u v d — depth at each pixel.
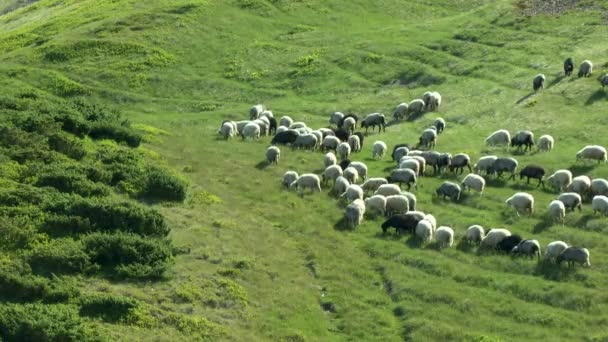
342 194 46.91
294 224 43.59
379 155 55.81
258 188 49.12
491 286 35.50
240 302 33.59
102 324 29.75
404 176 47.97
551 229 40.84
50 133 48.44
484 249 39.16
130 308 30.88
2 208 37.19
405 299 35.03
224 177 51.06
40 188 40.12
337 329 33.00
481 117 62.44
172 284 34.03
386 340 31.77
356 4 96.94
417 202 46.12
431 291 35.16
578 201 42.84
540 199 45.19
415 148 56.88
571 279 35.25
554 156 51.72
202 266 36.31
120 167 45.78
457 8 96.94
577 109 59.72
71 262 33.41
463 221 42.59
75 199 38.31
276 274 36.94
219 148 58.16
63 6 124.31
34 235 35.19
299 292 35.59
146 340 29.12
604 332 30.88
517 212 43.34
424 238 40.59
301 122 65.06
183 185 45.09
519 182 48.22
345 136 58.81
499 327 32.03
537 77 64.62
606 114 57.50
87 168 44.00
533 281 35.31
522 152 53.66
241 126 63.41
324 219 44.50
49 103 56.56
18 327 27.67
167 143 58.56
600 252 37.78
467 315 33.19
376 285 36.91
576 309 32.94
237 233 41.03
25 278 31.19
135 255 34.81
